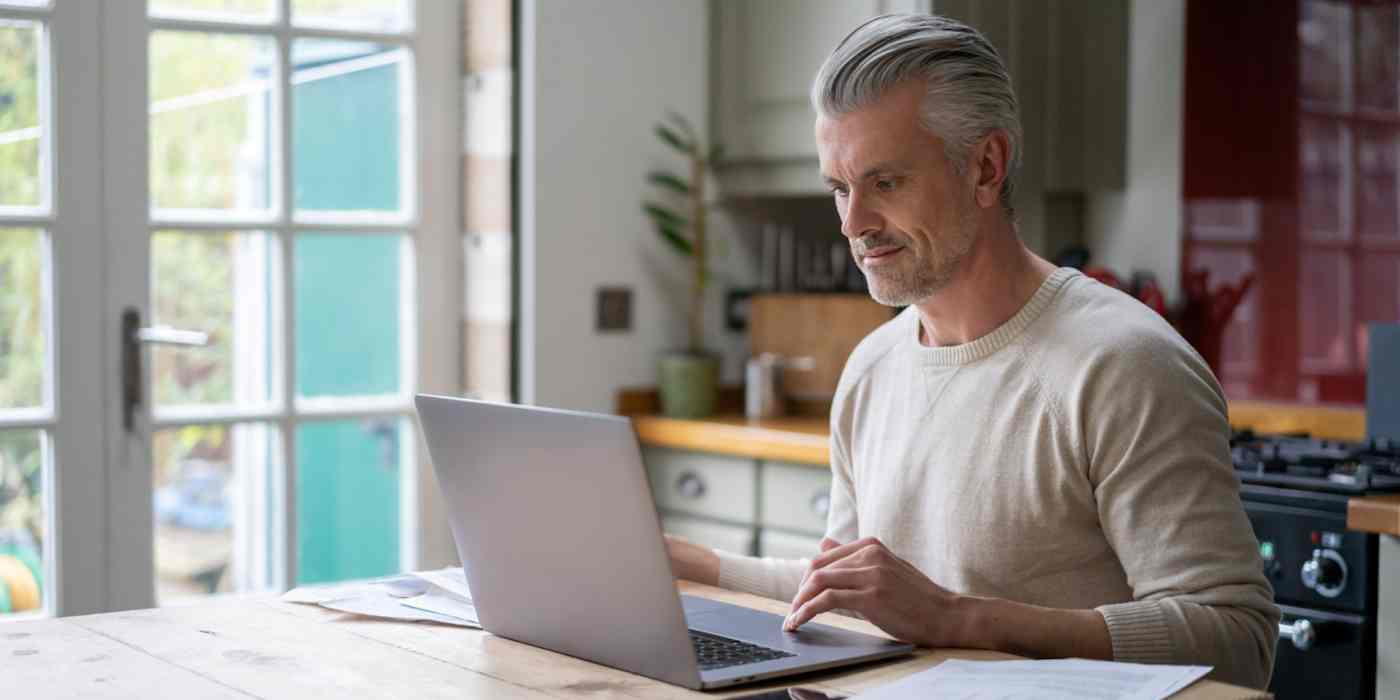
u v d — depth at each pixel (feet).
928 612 4.80
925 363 5.90
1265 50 10.55
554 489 4.53
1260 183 10.62
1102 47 11.26
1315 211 10.34
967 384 5.72
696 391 11.43
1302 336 10.44
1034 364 5.51
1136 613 4.83
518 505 4.70
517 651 4.81
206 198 10.26
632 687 4.32
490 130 11.12
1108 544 5.38
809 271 11.98
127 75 9.89
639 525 4.27
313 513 10.78
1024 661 4.45
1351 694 7.44
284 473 10.59
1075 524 5.38
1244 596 4.90
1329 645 7.52
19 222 9.57
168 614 5.39
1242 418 10.25
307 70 10.61
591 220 11.32
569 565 4.59
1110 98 11.31
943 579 5.69
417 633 5.07
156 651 4.81
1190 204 10.99
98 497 9.87
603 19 11.32
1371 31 10.04
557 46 11.09
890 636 4.89
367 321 11.06
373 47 10.98
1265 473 8.09
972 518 5.57
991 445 5.56
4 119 9.57
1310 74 10.34
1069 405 5.33
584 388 11.33
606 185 11.40
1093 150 11.24
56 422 9.72
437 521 11.36
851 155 5.44
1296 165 10.43
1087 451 5.28
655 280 11.75
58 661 4.67
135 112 9.93
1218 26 10.78
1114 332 5.34
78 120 9.73
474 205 11.32
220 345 10.36
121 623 5.24
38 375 9.74
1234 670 4.85
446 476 5.01
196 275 10.23
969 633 4.79
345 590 5.74
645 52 11.57
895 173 5.40
